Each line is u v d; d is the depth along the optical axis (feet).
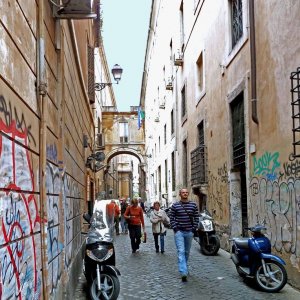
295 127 23.00
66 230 20.52
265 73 27.71
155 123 115.34
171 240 51.70
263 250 23.09
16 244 9.98
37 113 13.50
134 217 39.83
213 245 36.17
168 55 83.71
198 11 52.03
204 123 48.16
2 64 9.12
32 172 12.38
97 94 96.94
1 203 8.72
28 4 12.30
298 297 21.25
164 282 25.71
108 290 20.92
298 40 22.52
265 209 27.89
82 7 18.16
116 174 216.54
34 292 12.12
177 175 71.77
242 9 33.35
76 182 29.12
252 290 22.98
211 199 44.50
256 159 29.71
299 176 22.53
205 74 47.80
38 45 13.87
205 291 23.07
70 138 24.62
